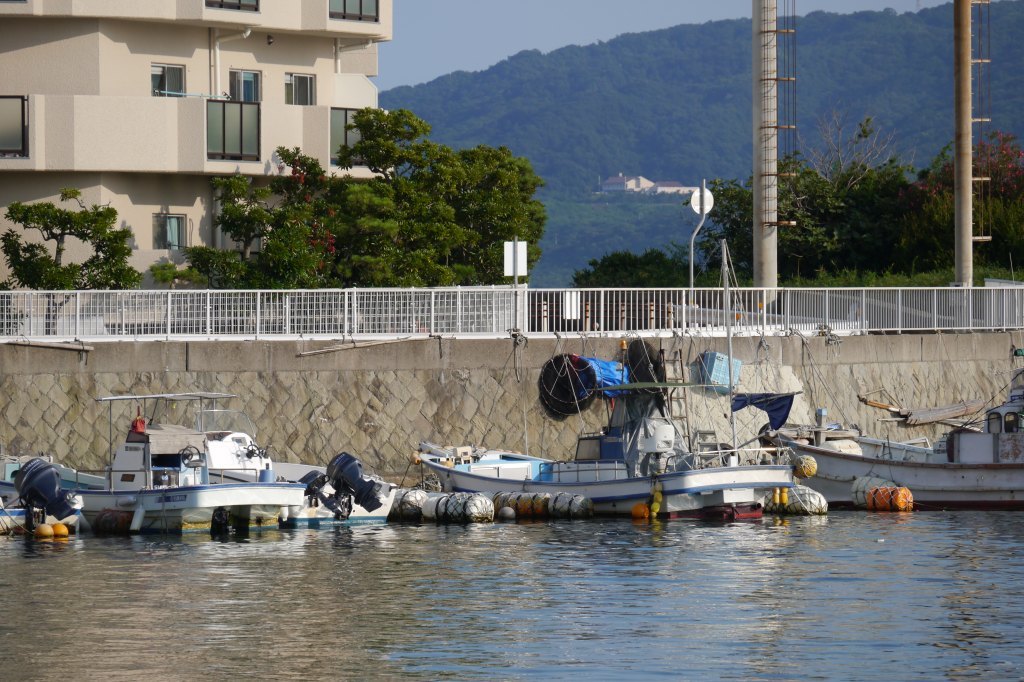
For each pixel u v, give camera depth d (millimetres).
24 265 83125
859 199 126062
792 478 67938
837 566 51844
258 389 71375
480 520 64375
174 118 89688
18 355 69062
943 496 70500
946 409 83750
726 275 68062
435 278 91562
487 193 100812
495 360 74750
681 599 45656
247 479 62875
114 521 60625
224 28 93750
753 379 79312
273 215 87938
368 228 89625
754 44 92938
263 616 42938
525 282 99625
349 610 43844
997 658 37750
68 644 39188
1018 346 89875
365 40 100375
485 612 43625
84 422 69500
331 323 73250
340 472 63938
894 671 36438
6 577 49500
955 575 49969
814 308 84375
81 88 89438
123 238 84312
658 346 77188
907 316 87438
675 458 66500
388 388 73125
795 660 37531
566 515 65438
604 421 75250
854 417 83188
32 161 87000
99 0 88188
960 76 95625
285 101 98312
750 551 55438
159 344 70500
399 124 95438
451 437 73562
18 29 89000
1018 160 127250
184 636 40219
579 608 44188
